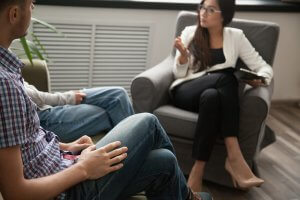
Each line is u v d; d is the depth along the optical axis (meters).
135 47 3.22
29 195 1.09
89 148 1.34
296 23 3.57
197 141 2.24
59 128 1.85
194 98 2.37
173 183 1.42
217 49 2.53
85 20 3.00
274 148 2.94
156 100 2.41
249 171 2.22
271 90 2.50
